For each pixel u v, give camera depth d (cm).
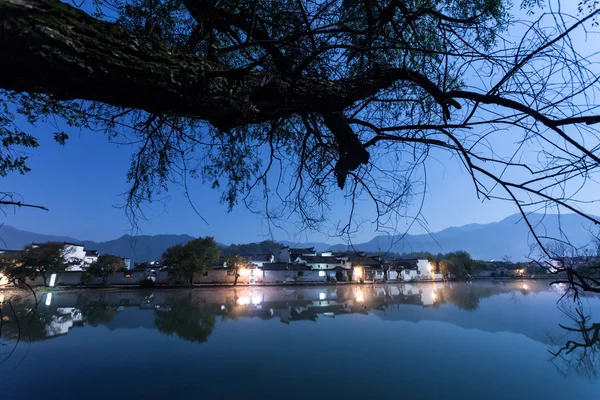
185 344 1633
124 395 1050
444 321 2272
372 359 1408
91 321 2141
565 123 147
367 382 1154
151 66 126
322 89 183
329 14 208
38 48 100
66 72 108
